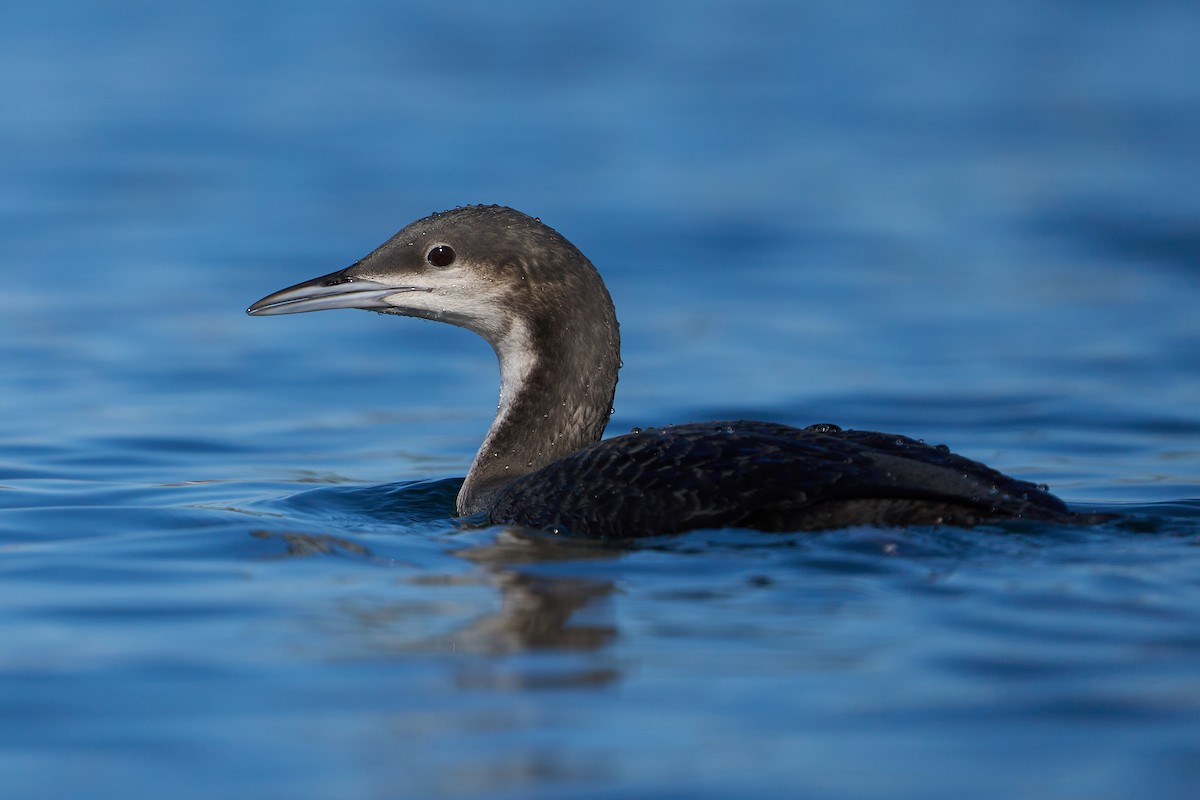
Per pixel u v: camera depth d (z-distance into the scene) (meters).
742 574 8.58
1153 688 6.91
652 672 7.22
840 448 9.51
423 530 10.26
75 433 14.07
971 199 25.66
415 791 6.09
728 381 16.17
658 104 33.72
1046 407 15.05
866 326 18.48
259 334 18.45
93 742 6.54
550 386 11.21
